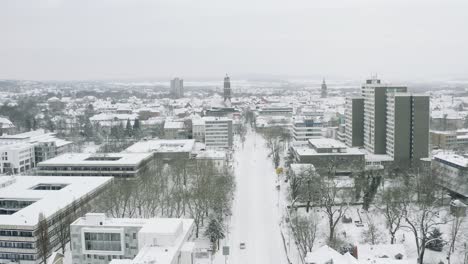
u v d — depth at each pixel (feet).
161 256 584.40
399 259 612.70
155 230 625.82
